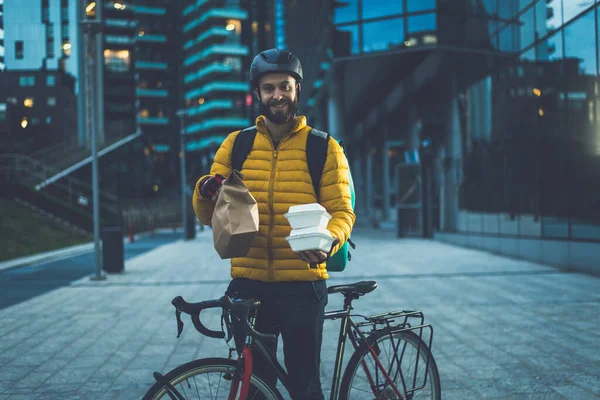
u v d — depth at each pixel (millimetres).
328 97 30172
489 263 13922
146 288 10547
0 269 14141
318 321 2596
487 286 9984
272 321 2613
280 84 2510
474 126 18422
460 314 7449
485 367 5012
